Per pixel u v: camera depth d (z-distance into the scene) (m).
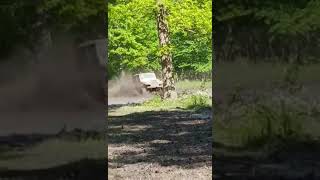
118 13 21.41
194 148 10.77
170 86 21.02
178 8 20.66
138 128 13.88
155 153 10.25
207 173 8.43
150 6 20.91
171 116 16.20
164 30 21.19
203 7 21.03
